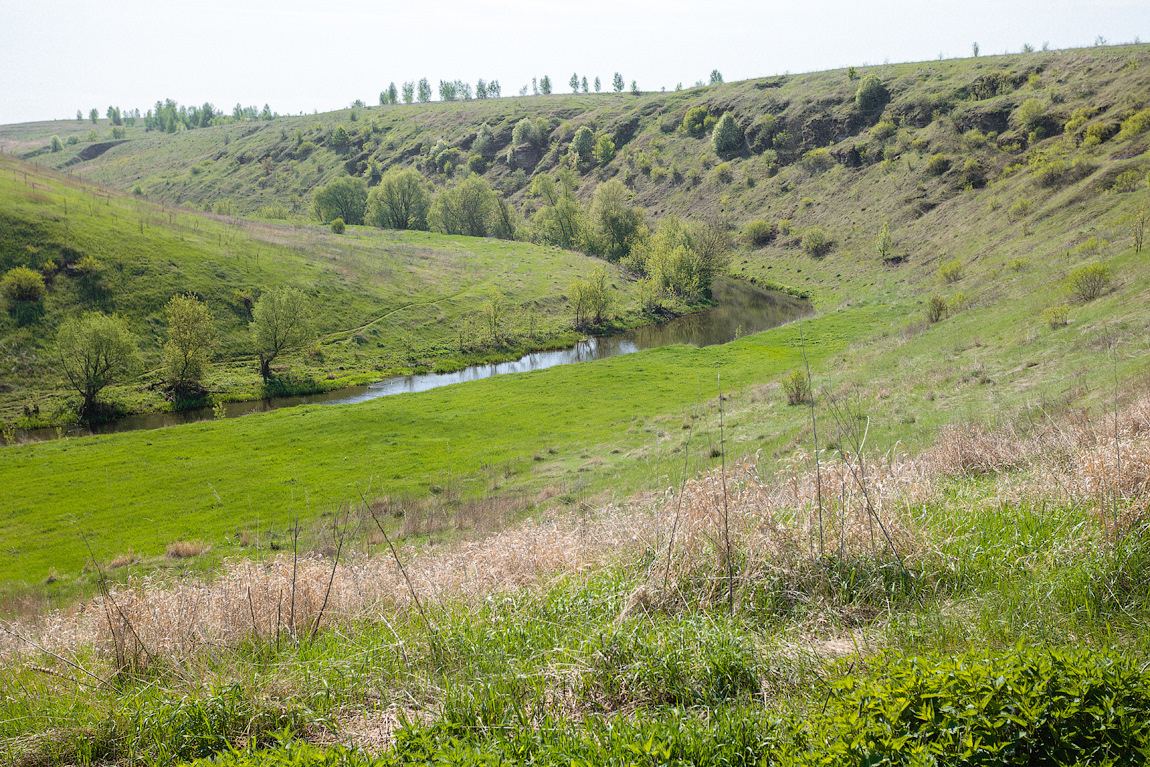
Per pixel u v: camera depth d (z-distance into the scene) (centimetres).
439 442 3312
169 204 8181
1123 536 488
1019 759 264
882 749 276
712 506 601
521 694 396
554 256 8512
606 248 9062
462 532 1853
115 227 6006
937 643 403
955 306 4184
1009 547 532
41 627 723
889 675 314
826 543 546
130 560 2112
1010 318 3272
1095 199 4975
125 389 4638
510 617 505
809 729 309
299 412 3969
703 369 4425
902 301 5450
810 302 6719
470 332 6147
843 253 7494
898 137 8794
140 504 2686
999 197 6372
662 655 412
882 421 2045
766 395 3281
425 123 17862
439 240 9331
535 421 3581
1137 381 1516
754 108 11675
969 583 494
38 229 5478
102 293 5228
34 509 2678
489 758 294
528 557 670
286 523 2348
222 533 2320
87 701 454
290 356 5412
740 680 387
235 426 3731
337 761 309
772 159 10162
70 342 4309
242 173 17475
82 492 2842
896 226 7369
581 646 434
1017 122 7512
